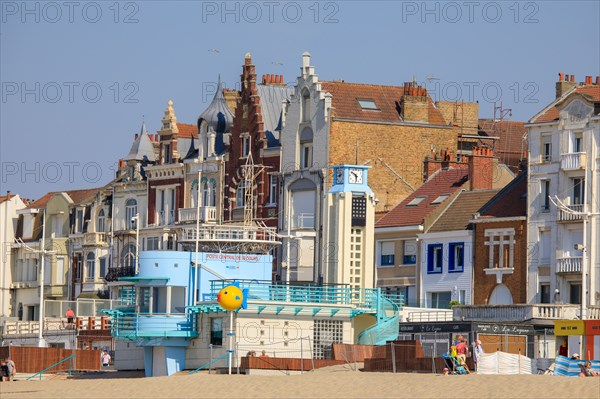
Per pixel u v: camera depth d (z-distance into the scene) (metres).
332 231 193.50
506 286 181.38
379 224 198.38
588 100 174.75
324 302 167.50
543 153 179.38
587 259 172.62
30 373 172.88
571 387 117.56
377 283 197.62
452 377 127.38
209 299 169.88
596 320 146.25
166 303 169.75
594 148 173.75
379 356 154.62
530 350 154.88
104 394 134.38
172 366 167.38
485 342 152.50
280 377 136.38
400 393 122.50
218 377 139.62
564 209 168.00
